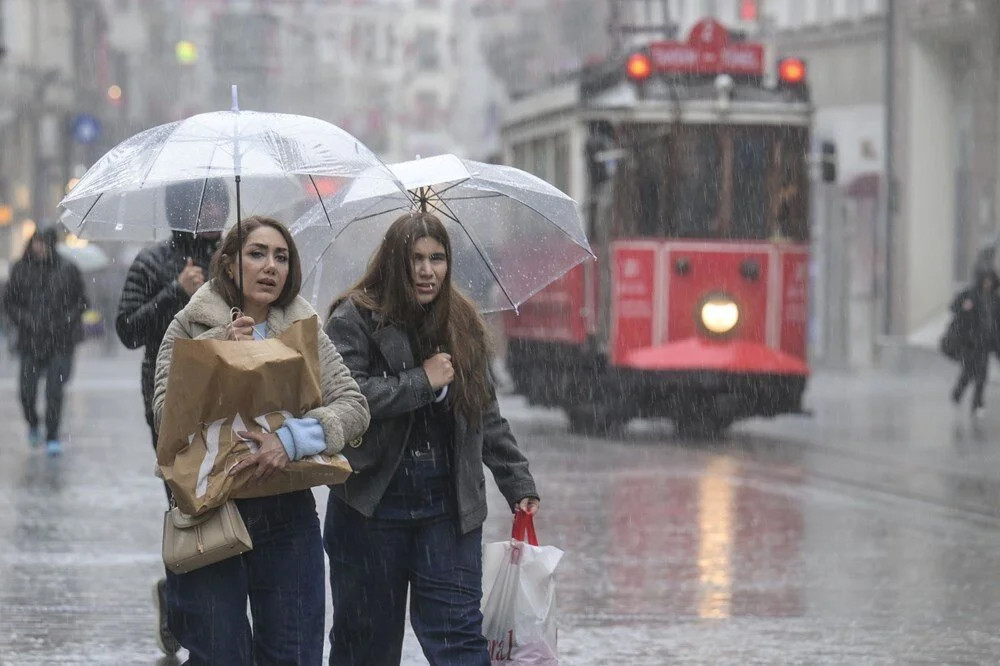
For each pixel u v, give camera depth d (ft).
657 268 176.14
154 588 75.25
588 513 120.78
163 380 54.08
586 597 89.97
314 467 53.21
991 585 93.86
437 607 58.18
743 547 106.42
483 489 59.21
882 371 305.94
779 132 179.32
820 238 344.69
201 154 55.77
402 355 58.23
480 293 67.21
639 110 177.99
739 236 177.47
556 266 67.21
